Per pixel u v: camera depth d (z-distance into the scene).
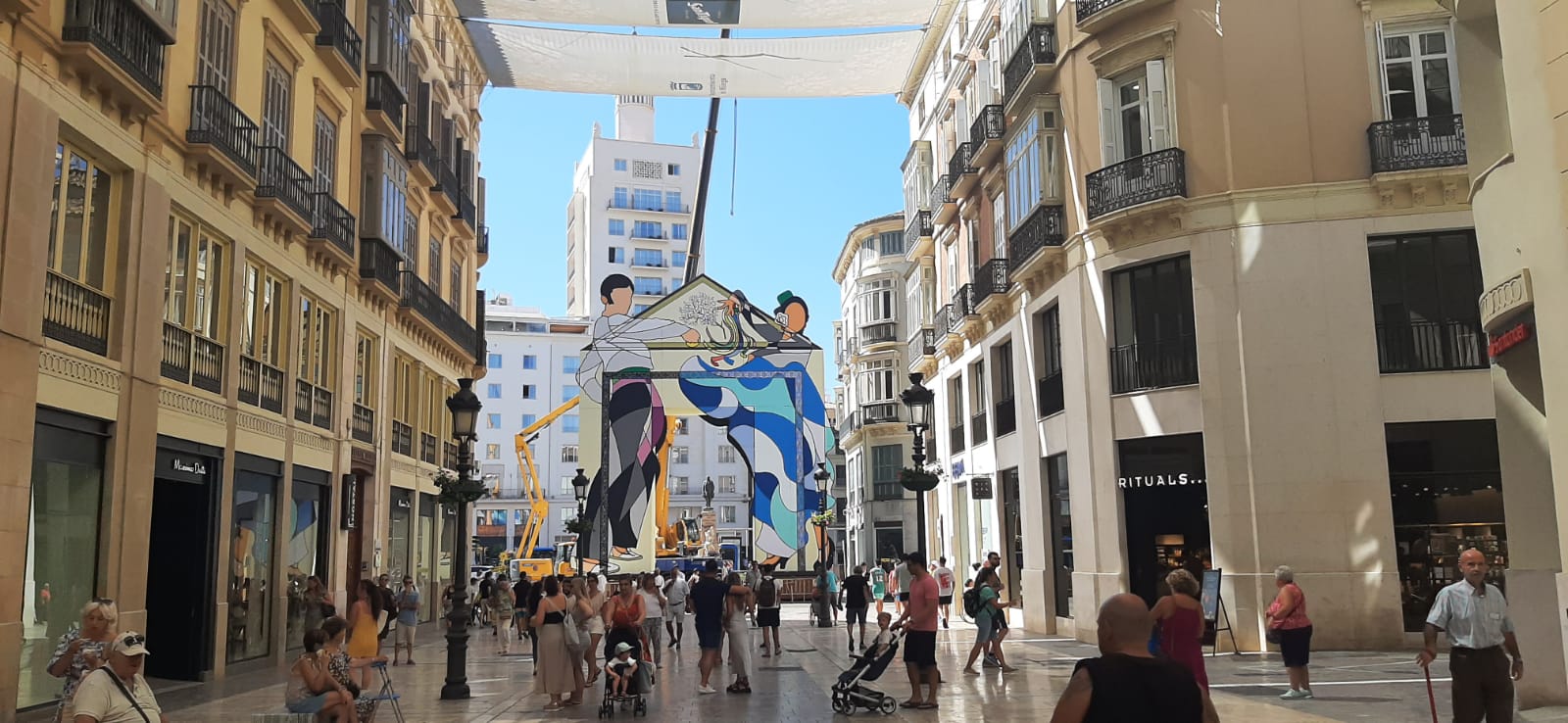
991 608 16.05
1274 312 17.94
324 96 21.34
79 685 6.34
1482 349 17.42
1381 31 18.23
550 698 14.50
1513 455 10.91
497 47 28.05
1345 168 18.02
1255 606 17.45
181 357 15.70
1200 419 18.50
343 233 21.89
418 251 28.08
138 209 14.27
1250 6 18.69
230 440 16.95
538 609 13.70
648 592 17.70
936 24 32.59
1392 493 17.42
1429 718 10.58
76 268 13.31
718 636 14.86
